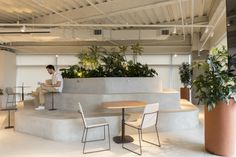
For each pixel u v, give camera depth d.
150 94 5.85
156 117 4.31
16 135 5.25
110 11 6.42
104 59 6.52
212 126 3.93
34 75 12.57
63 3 6.64
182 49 11.80
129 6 6.04
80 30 8.91
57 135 4.77
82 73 6.56
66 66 12.37
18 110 6.15
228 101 3.73
